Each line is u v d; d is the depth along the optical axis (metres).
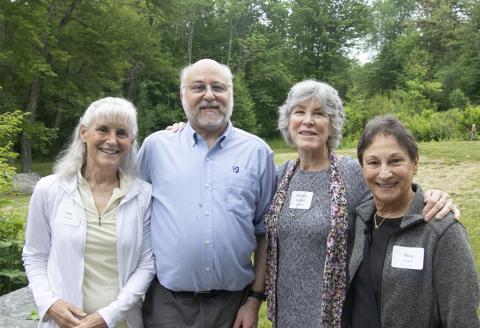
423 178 11.15
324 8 43.81
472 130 21.72
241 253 2.60
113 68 21.64
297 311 2.42
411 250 1.97
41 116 26.25
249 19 42.88
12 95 19.16
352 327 2.16
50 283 2.39
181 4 28.31
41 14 17.66
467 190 9.59
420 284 1.93
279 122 2.76
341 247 2.35
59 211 2.41
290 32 44.94
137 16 21.52
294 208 2.50
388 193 2.04
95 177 2.50
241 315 2.66
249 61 40.84
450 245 1.89
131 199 2.52
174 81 31.84
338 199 2.41
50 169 22.72
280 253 2.51
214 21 42.50
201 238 2.51
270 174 2.76
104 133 2.42
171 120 33.44
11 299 3.83
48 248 2.49
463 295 1.84
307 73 44.47
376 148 2.06
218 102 2.65
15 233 4.75
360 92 42.09
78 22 20.16
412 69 38.75
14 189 5.82
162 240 2.54
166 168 2.65
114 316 2.33
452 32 39.62
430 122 23.20
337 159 2.56
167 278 2.52
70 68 20.88
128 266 2.46
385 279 2.00
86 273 2.39
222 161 2.65
